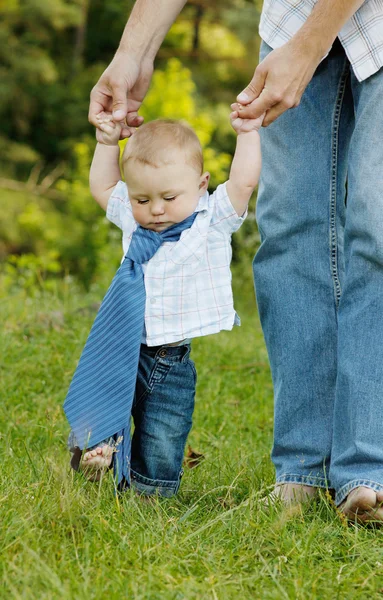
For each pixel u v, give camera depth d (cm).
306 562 273
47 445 420
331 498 325
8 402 497
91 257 1669
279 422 346
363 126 319
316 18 310
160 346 320
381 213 312
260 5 2164
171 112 1296
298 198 341
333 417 331
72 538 272
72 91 1972
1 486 312
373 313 317
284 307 344
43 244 1741
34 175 1912
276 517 300
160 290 316
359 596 252
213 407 519
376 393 312
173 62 1358
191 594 240
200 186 325
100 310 319
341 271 343
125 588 243
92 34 2095
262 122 319
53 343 611
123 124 350
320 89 345
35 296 807
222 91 2102
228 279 321
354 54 320
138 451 331
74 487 311
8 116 1956
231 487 330
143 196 317
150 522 290
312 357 341
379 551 281
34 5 1848
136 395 328
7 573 246
